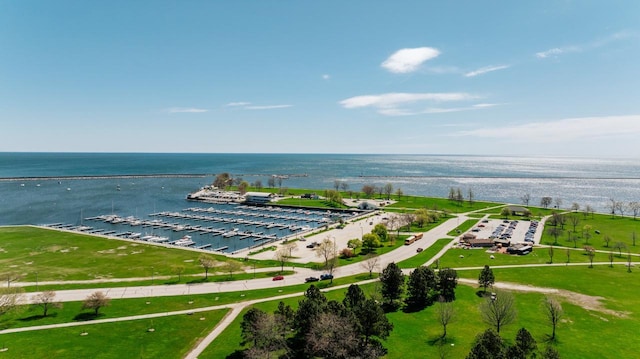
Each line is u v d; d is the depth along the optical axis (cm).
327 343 7344
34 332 9438
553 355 6881
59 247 18012
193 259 16250
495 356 6638
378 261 14450
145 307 11075
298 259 16288
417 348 8619
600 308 10875
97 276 13838
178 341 9075
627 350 8575
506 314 9188
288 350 7994
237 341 9025
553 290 12269
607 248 18075
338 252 17075
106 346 8812
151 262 15712
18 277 13438
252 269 14825
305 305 8525
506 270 14438
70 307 11031
